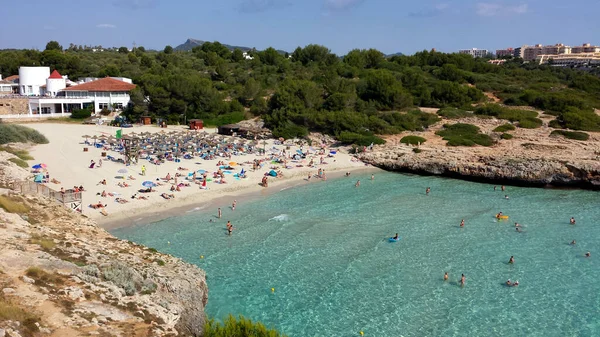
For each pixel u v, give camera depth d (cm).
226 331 2088
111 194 4975
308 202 5206
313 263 3584
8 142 6794
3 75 13762
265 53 15538
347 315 2861
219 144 7712
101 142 7650
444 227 4441
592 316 2880
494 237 4200
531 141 7931
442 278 3369
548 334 2686
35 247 2652
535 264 3631
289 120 9131
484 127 9019
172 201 4994
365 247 3912
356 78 12638
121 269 2575
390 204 5191
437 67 14400
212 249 3812
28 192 4106
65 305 2038
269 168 6612
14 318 1777
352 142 8200
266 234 4175
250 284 3231
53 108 10681
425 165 6831
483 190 5925
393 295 3119
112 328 1947
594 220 4725
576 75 14512
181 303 2525
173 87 10169
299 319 2808
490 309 2955
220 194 5388
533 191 5919
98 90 10900
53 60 13988
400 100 10362
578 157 6612
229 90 11800
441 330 2712
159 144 7481
